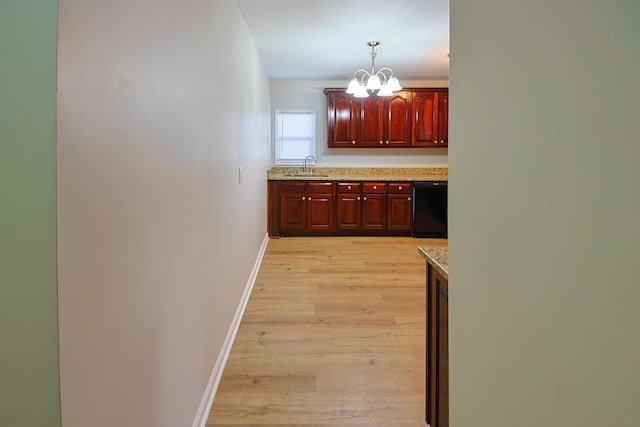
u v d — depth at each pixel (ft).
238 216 10.27
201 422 6.14
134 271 3.77
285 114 22.30
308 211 20.86
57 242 2.62
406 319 10.29
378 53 16.26
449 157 3.91
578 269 1.98
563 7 2.08
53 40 2.58
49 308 2.63
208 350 6.78
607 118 1.78
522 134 2.51
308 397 6.97
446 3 10.97
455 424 3.87
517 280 2.60
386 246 18.78
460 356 3.70
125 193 3.56
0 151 2.62
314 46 15.08
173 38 4.92
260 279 13.61
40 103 2.58
